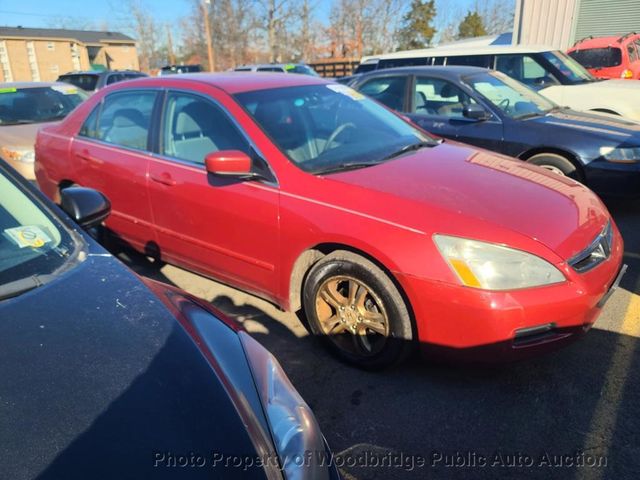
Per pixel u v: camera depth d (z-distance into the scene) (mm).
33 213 2090
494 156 3502
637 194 4988
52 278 1784
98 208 2410
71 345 1473
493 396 2629
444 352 2525
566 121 5410
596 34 14562
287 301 3094
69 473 1106
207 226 3352
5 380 1333
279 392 1560
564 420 2447
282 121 3293
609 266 2666
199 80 3623
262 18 44125
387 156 3283
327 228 2719
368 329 2789
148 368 1416
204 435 1261
